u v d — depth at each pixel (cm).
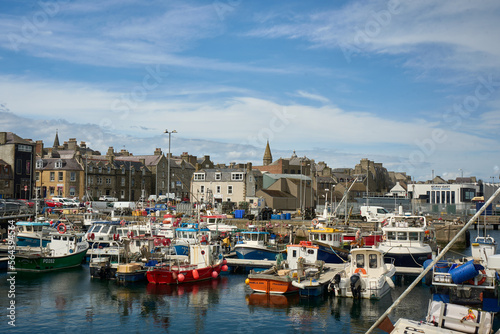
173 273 3228
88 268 3888
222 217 5634
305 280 2986
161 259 3581
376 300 2759
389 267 3092
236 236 5138
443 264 2631
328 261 3925
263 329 2323
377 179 13775
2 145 7644
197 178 8931
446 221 6775
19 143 7662
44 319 2477
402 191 12338
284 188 9412
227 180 8656
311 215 7388
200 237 4184
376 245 4188
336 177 12369
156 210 7275
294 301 2784
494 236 7312
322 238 4156
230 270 3859
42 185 8894
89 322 2431
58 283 3288
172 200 9088
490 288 2225
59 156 9550
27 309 2650
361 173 13312
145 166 10425
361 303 2734
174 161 11038
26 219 5909
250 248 4053
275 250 4197
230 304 2738
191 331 2302
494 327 2167
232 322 2420
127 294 2973
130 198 9850
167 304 2750
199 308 2667
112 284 3250
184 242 4278
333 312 2570
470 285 2245
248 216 6950
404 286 3216
